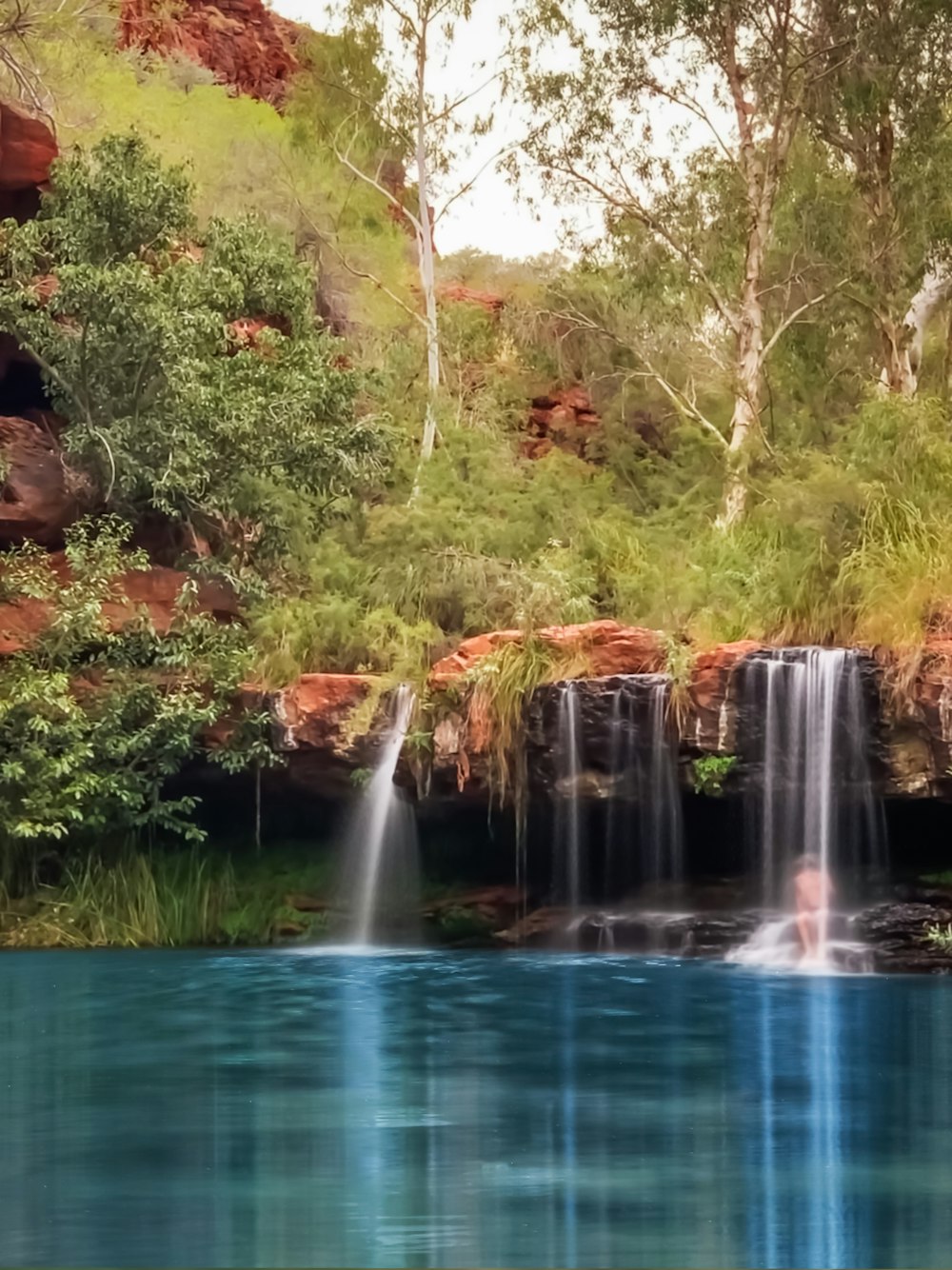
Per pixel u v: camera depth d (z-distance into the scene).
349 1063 10.00
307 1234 6.07
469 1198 6.58
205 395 22.45
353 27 29.78
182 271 23.64
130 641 21.38
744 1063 9.87
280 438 23.14
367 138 30.38
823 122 29.20
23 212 25.00
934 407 22.23
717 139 29.23
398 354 30.45
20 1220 6.28
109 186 23.34
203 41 42.81
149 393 22.98
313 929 20.73
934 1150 7.38
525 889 20.23
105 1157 7.39
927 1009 12.62
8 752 20.45
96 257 23.62
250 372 23.83
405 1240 5.98
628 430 32.12
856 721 17.55
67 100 32.28
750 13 28.45
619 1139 7.68
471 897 20.45
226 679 20.72
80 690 21.06
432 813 20.45
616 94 29.23
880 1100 8.61
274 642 21.31
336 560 23.30
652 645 19.11
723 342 32.56
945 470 21.05
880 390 22.66
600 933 18.86
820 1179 6.88
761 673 18.03
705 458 29.69
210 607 22.45
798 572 19.95
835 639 19.06
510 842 20.86
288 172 32.66
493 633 19.66
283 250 25.30
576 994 13.87
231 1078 9.49
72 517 23.06
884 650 17.42
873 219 29.84
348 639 21.39
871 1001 13.25
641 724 18.55
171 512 22.28
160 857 21.52
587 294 31.83
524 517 25.72
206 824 22.28
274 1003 13.27
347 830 20.97
